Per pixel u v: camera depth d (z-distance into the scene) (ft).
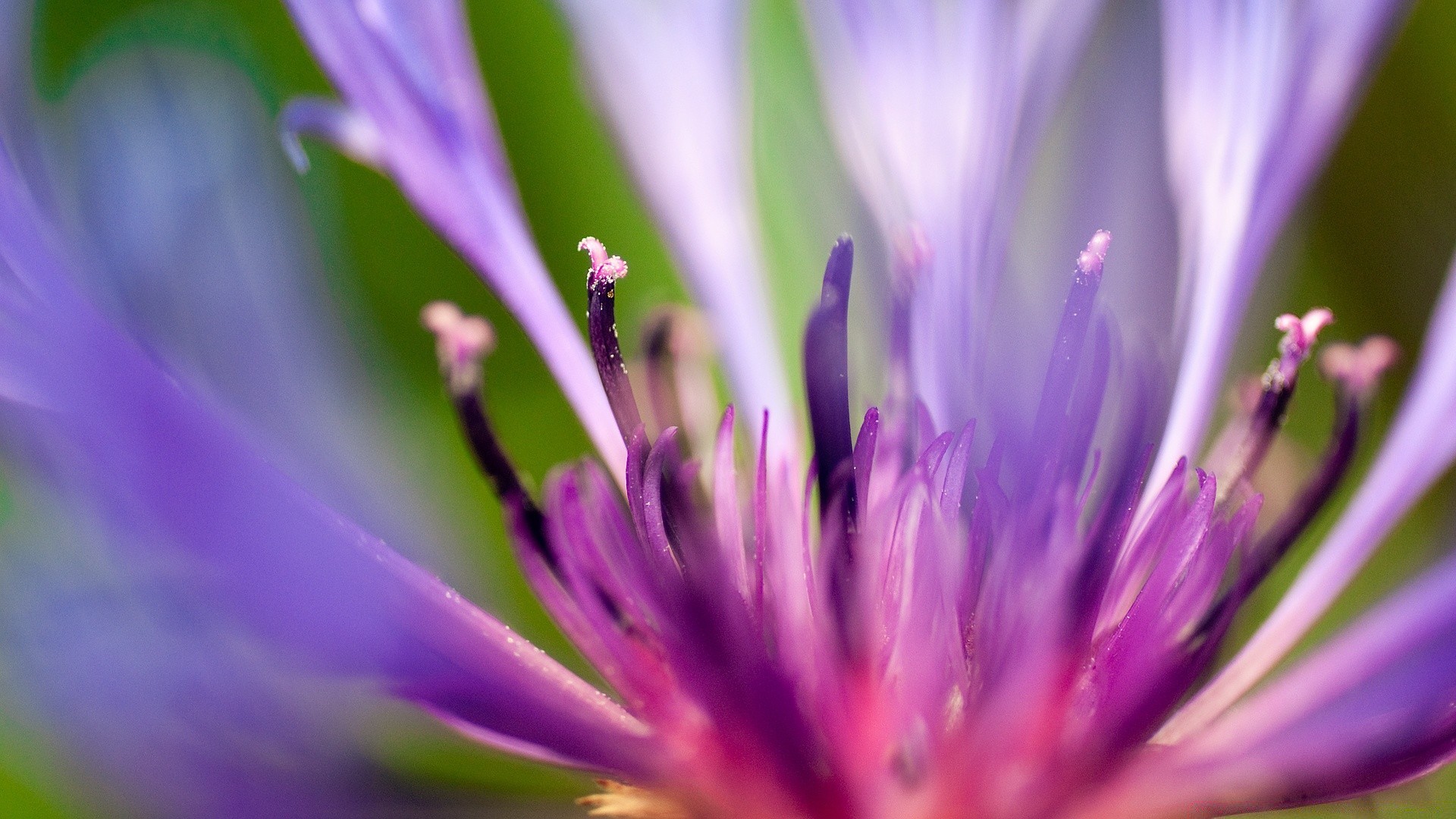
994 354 0.29
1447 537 0.29
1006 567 0.28
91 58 0.28
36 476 0.26
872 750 0.28
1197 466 0.30
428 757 0.28
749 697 0.28
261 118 0.29
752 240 0.31
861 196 0.31
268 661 0.26
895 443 0.29
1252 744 0.28
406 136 0.29
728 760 0.28
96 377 0.26
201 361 0.27
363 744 0.27
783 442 0.30
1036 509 0.28
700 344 0.31
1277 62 0.30
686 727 0.28
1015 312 0.30
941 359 0.29
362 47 0.29
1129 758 0.28
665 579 0.28
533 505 0.29
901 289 0.29
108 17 0.28
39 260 0.26
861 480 0.28
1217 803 0.28
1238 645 0.30
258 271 0.28
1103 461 0.29
